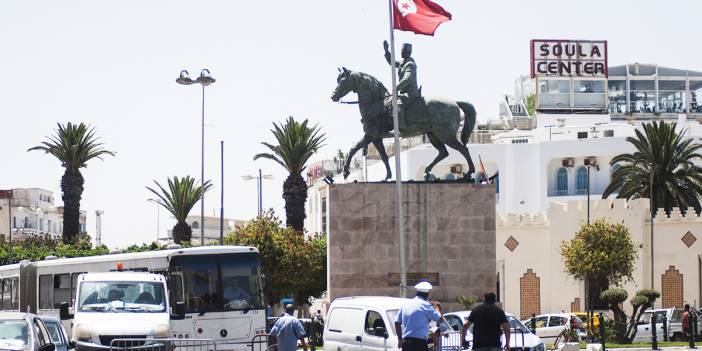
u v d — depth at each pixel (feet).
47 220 627.05
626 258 249.14
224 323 120.26
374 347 100.63
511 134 446.19
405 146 462.19
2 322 84.12
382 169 440.04
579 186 417.69
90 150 338.75
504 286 262.26
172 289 119.85
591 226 252.62
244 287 121.90
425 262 169.99
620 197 292.40
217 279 121.08
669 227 266.16
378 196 170.60
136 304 110.52
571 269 251.60
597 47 478.18
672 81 530.68
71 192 336.70
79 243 336.08
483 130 470.80
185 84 209.97
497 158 419.95
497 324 83.76
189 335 118.62
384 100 170.81
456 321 114.42
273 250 266.36
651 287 263.08
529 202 418.10
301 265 269.23
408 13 167.12
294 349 96.99
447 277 169.99
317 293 294.66
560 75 475.72
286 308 97.50
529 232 263.90
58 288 139.23
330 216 170.19
